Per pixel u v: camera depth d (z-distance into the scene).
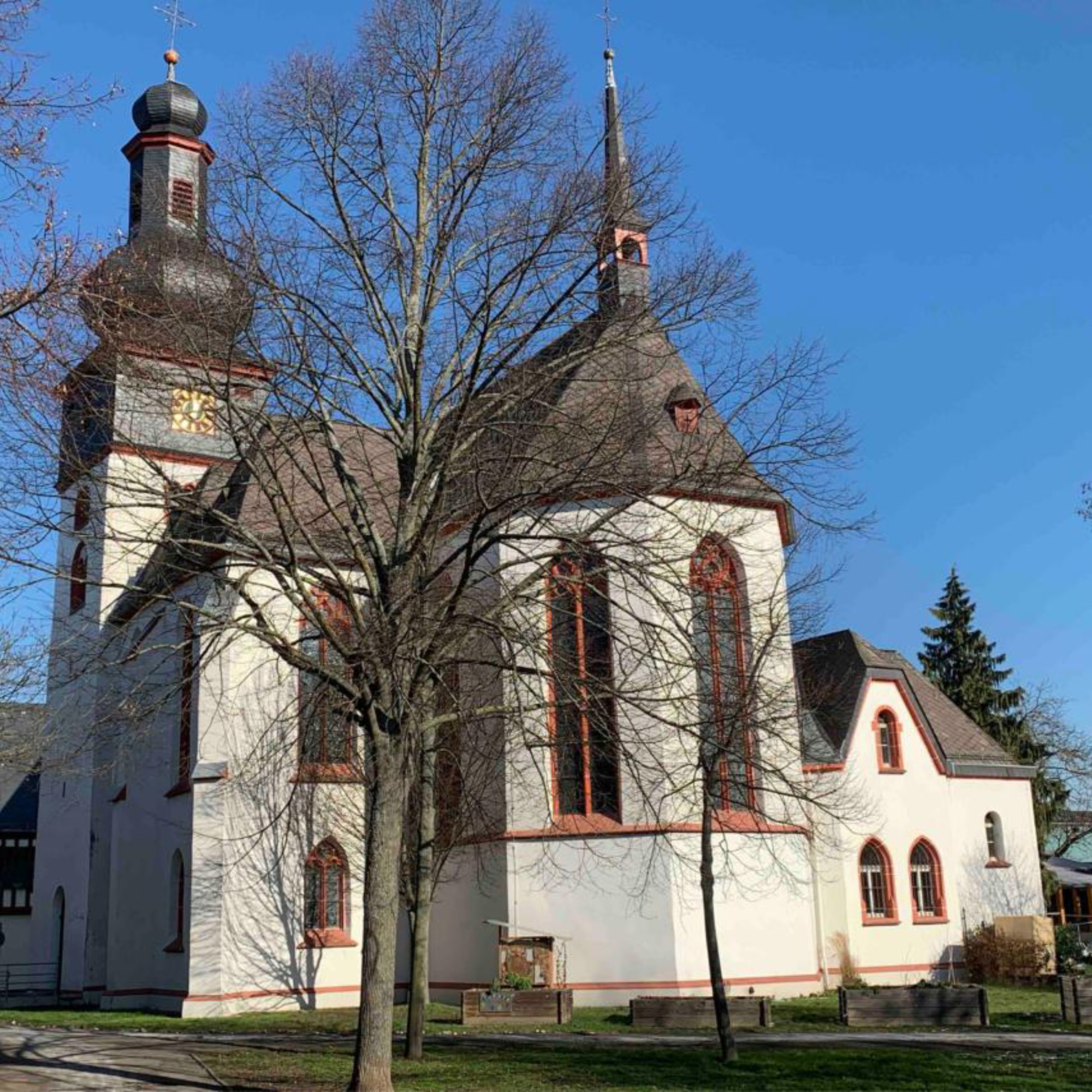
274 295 19.33
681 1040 25.17
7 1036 25.41
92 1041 24.80
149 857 35.34
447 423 20.25
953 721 45.25
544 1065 21.55
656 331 19.84
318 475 19.52
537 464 19.81
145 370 18.33
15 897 54.59
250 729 32.12
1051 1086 19.11
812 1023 27.61
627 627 28.22
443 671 20.81
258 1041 25.25
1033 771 44.81
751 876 32.31
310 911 32.75
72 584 42.53
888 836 39.81
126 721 23.61
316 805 32.84
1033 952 39.44
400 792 18.39
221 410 19.19
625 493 19.47
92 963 38.09
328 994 32.22
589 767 32.47
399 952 34.41
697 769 21.67
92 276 15.84
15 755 23.55
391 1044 18.58
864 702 40.62
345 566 24.41
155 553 24.14
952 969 39.84
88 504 18.77
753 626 27.09
